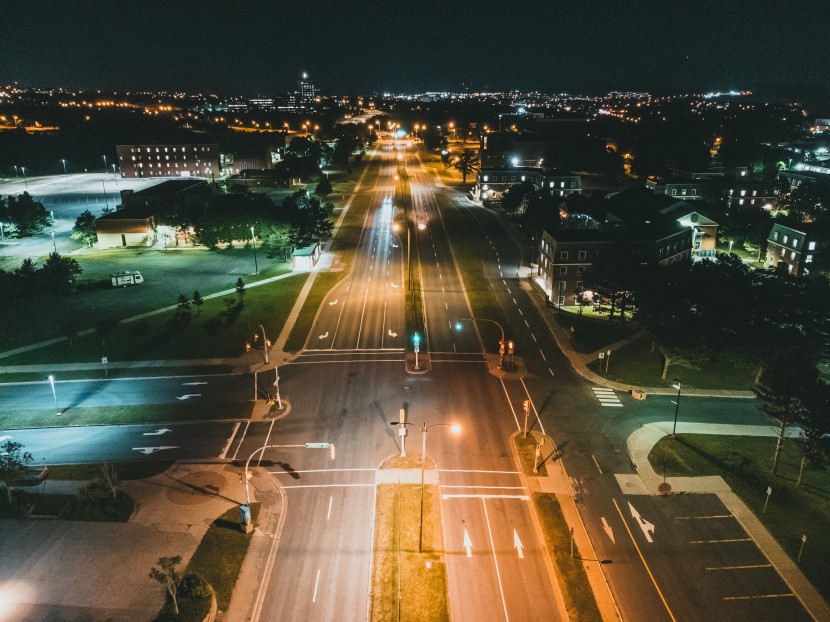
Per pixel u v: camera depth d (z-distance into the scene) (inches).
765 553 1838.1
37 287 3880.4
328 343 3383.4
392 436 2460.6
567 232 4138.8
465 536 1902.1
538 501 2069.4
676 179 7288.4
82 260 5113.2
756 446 2396.7
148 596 1648.6
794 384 2098.9
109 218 5575.8
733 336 2738.7
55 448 2370.8
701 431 2508.6
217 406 2699.3
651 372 3041.3
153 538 1868.8
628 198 5565.9
